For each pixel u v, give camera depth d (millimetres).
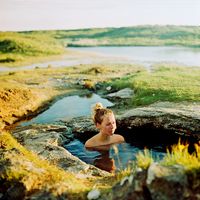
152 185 4621
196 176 4641
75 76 35375
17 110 18188
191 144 10992
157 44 160750
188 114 12250
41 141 11023
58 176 6121
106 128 10125
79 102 21359
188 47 135250
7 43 80562
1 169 6344
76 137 12250
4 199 5828
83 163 8594
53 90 26047
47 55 76375
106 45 163375
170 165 4926
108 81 30266
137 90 21938
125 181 5129
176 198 4496
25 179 5902
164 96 18781
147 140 11164
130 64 52594
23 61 62312
